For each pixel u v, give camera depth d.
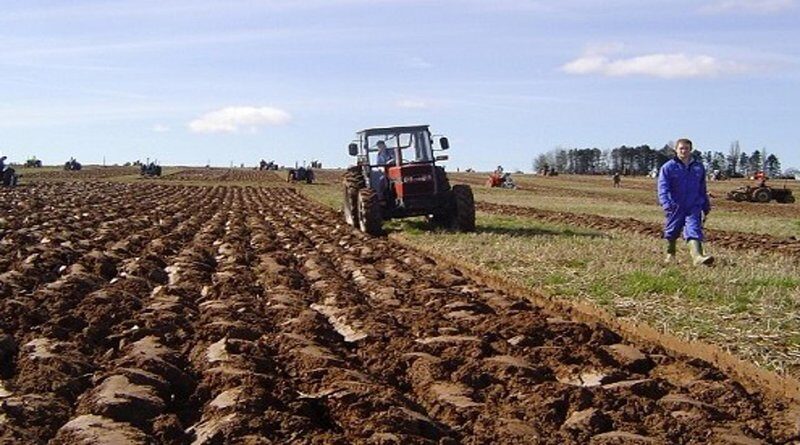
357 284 11.29
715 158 110.69
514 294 10.41
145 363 6.52
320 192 43.94
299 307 9.27
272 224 21.70
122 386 6.03
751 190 39.88
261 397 5.71
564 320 8.33
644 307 8.98
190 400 6.15
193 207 29.03
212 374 6.41
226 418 5.39
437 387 6.28
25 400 5.80
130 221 20.14
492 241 15.46
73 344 7.39
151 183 54.84
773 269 11.10
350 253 14.63
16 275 10.79
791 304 8.80
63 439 5.20
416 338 7.84
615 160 121.56
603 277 10.66
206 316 8.66
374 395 5.89
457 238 16.28
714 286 9.67
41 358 6.79
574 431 5.41
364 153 19.00
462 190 17.84
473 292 10.31
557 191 50.97
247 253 14.39
